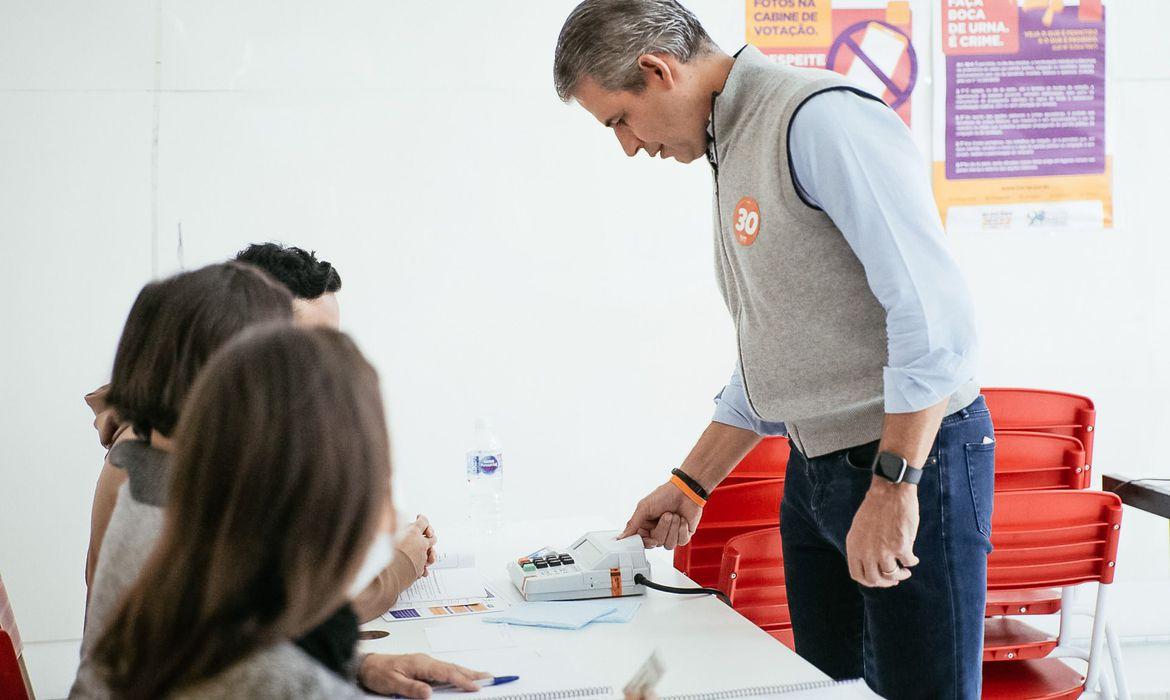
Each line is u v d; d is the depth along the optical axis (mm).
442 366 3469
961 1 3576
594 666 1299
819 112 1401
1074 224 3670
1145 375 3744
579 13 1525
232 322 1120
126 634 727
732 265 1616
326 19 3326
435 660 1240
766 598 1869
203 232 3297
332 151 3355
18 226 3201
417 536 1640
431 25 3383
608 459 3578
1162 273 3729
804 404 1545
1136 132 3676
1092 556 2080
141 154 3248
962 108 3600
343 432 722
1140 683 3391
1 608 2010
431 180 3418
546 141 3469
